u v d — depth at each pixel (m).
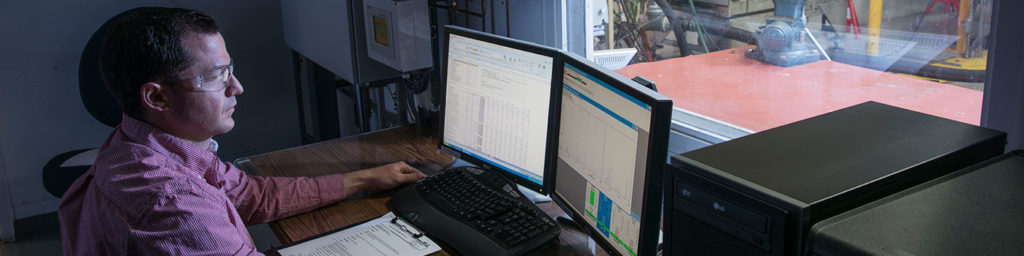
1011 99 0.98
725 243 0.77
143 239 0.95
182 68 0.99
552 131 1.25
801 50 1.53
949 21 1.23
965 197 0.71
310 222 1.35
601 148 1.08
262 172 1.64
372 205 1.42
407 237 1.24
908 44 1.33
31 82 2.67
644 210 0.93
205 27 1.03
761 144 0.88
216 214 1.03
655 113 0.88
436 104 2.09
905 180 0.77
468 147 1.49
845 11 1.44
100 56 1.01
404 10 1.78
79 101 2.77
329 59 2.24
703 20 1.70
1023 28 0.93
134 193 0.96
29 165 2.75
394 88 2.13
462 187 1.39
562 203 1.25
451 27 1.47
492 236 1.18
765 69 1.62
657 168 0.91
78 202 1.08
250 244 1.15
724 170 0.78
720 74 1.69
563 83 1.20
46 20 2.63
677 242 0.86
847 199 0.71
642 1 1.77
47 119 2.74
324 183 1.43
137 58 0.96
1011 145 0.99
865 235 0.63
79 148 2.83
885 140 0.88
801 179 0.74
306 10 2.40
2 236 2.70
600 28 1.78
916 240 0.61
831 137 0.90
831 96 1.50
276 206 1.37
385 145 1.84
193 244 0.98
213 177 1.13
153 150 1.02
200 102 1.04
